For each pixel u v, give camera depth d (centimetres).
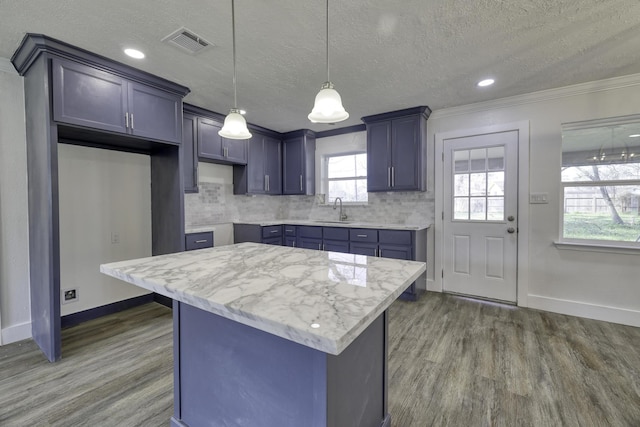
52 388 181
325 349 67
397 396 173
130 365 207
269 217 495
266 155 450
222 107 348
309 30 192
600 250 279
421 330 259
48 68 202
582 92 282
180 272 126
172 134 279
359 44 209
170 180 300
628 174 274
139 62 233
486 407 163
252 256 161
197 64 237
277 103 332
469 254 346
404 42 207
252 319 81
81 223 280
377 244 355
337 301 90
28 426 150
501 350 223
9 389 180
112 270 131
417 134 348
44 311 218
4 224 233
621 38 203
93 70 224
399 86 284
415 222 385
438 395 173
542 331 254
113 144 289
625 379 186
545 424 151
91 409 163
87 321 283
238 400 120
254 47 212
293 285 106
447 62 236
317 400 96
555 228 298
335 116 157
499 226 327
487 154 332
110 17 177
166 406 166
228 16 177
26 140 240
